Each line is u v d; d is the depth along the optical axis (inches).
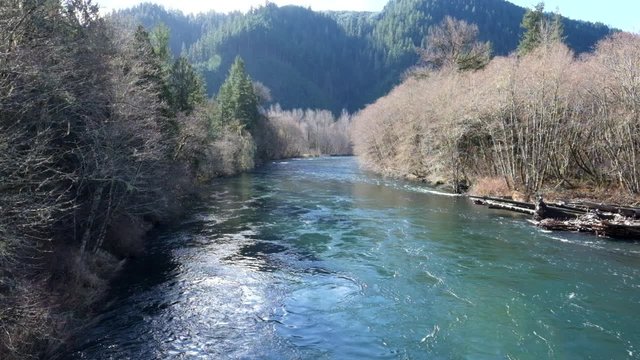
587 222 1131.9
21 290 543.5
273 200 1692.9
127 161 861.2
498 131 1838.1
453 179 1937.7
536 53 1998.0
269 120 4446.4
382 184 2240.4
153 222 1198.9
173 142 1423.5
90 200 877.2
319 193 1892.2
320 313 658.8
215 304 690.8
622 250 957.8
